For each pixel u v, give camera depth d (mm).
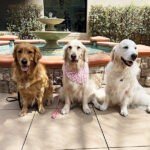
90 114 2709
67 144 1981
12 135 2133
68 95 2840
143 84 3879
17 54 2559
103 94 3207
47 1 11328
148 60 3662
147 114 2723
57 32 4676
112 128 2324
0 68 3236
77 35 10156
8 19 9859
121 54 2500
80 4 11383
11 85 3389
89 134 2180
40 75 2607
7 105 2951
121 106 2846
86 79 2736
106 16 9148
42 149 1896
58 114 2688
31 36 9594
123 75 2600
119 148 1929
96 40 6703
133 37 9633
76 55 2523
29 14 9445
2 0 10258
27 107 2816
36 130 2244
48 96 3006
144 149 1921
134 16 9125
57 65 3275
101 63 3445
